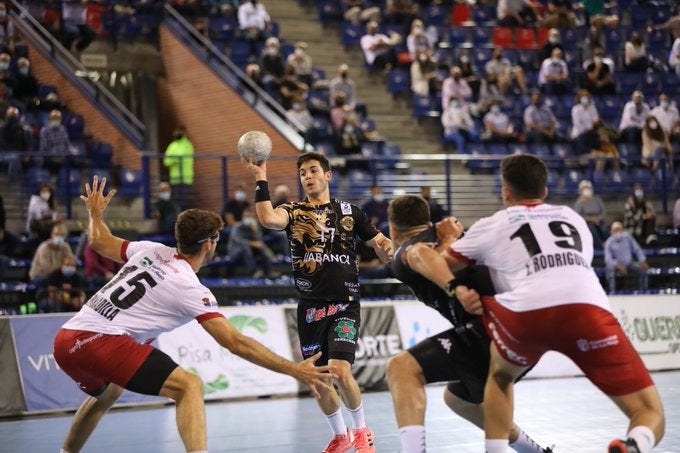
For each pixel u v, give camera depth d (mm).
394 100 45031
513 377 11172
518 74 46000
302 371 11344
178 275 12000
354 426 14906
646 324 29625
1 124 35188
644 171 41469
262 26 44719
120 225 33719
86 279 27688
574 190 40250
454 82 43250
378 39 45750
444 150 42938
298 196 35938
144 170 34719
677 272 33250
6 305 28406
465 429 17516
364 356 26156
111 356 11688
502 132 41844
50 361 23297
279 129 37375
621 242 32812
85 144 38500
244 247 31359
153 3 46219
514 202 11180
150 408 23188
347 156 36531
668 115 44344
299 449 16141
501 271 10789
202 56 42531
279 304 29031
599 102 46438
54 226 28000
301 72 42594
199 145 42750
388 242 15148
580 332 10266
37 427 20406
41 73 42594
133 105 45312
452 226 11969
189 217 12289
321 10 48188
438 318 27781
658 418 10148
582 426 17906
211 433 18375
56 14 44656
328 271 14656
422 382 11539
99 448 16906
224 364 24688
